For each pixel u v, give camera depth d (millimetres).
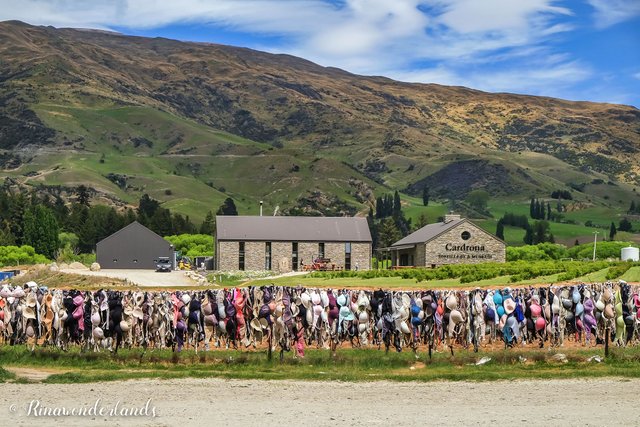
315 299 34219
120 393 27750
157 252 147625
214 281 97375
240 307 33844
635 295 35656
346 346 36906
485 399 27141
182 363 32875
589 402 26656
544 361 33188
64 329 33906
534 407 25953
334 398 27250
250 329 34000
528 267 66875
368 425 23625
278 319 33094
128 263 146250
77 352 33969
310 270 110062
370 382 29938
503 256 106750
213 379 30266
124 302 33906
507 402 26672
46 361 32812
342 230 124375
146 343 34188
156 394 27641
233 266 120500
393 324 34094
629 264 66875
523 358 33438
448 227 106250
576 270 61906
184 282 92688
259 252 121125
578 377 30656
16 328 35594
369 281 71812
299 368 32094
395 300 34062
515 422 23984
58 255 178625
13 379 29734
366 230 125062
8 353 33375
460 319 33844
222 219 123812
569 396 27547
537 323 34719
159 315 33969
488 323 34656
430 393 28094
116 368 32094
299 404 26328
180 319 33906
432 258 105688
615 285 38750
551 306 35031
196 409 25531
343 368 32188
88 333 33688
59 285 86250
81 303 33625
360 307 34656
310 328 34781
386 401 26828
